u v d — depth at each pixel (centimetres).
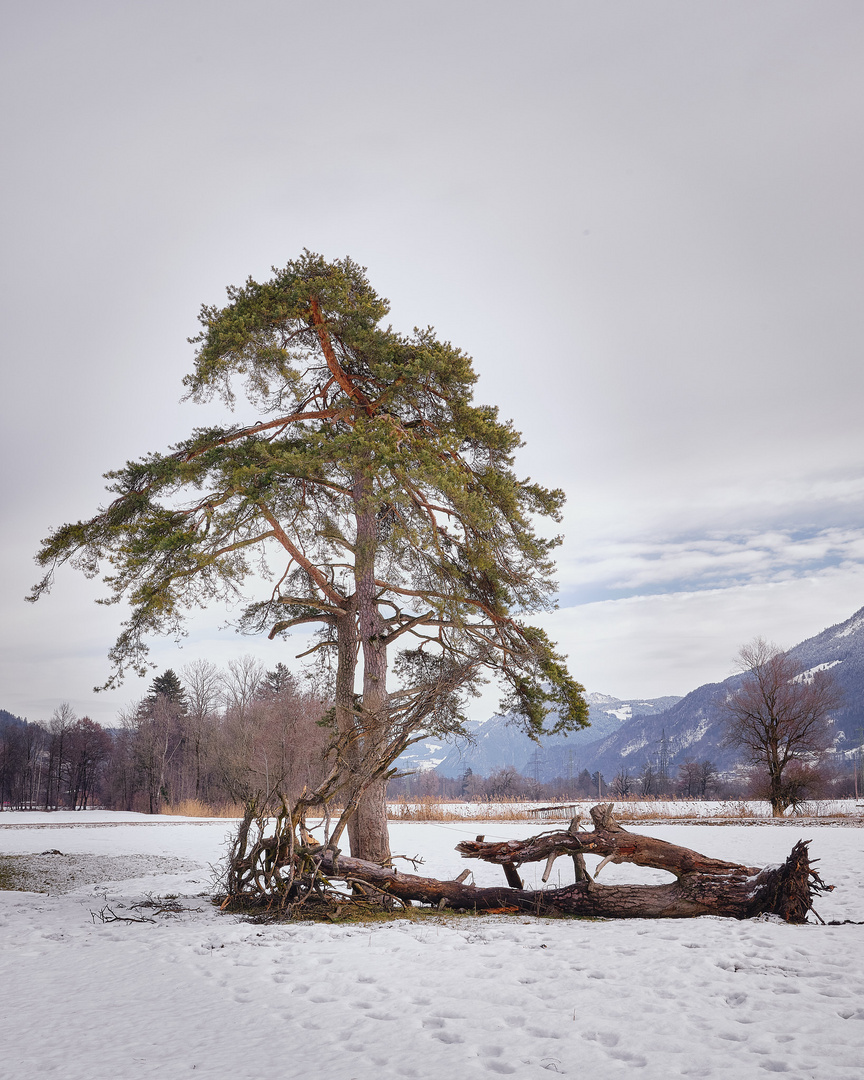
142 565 1325
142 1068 482
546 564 1461
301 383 1496
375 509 1399
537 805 4384
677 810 4491
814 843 2378
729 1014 575
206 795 6912
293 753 4900
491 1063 476
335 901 1143
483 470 1500
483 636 1447
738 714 4659
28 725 10369
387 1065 477
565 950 827
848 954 779
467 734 1363
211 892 1396
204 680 7544
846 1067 455
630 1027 546
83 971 779
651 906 1095
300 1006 629
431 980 701
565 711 1438
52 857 2172
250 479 1337
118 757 8675
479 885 1538
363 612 1452
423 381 1447
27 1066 489
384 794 1364
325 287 1426
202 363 1470
